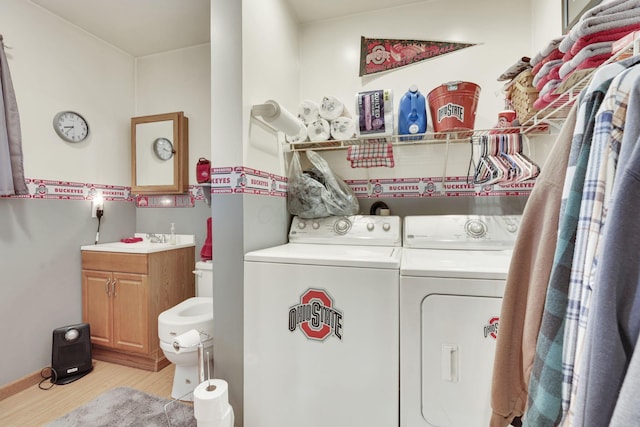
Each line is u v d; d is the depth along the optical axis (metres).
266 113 1.33
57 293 1.98
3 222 1.72
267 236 1.53
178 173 2.34
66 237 2.05
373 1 1.84
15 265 1.77
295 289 1.20
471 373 0.99
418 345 1.04
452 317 1.01
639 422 0.37
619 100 0.50
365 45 1.94
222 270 1.33
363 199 1.94
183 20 2.07
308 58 2.04
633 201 0.42
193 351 1.58
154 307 1.99
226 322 1.32
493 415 0.76
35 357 1.85
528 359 0.63
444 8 1.82
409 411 1.04
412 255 1.32
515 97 1.44
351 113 1.95
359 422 1.11
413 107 1.58
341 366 1.13
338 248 1.50
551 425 0.54
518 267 0.71
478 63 1.76
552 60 1.09
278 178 1.67
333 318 1.15
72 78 2.09
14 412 1.54
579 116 0.57
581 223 0.53
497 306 0.97
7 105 1.66
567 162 0.62
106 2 1.88
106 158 2.32
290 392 1.20
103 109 2.30
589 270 0.51
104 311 2.06
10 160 1.66
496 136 1.45
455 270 1.01
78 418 1.48
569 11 1.27
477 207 1.76
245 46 1.32
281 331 1.22
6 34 1.73
